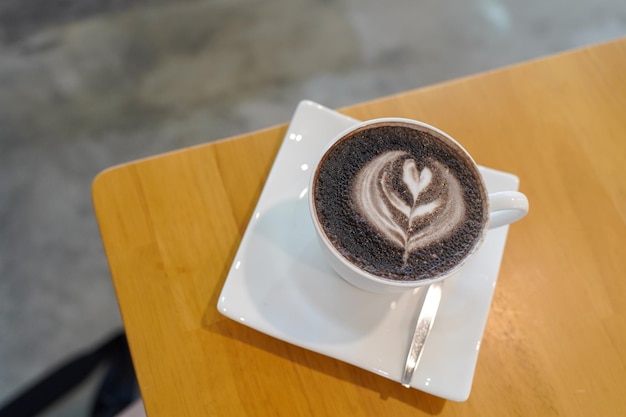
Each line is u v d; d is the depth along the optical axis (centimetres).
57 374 54
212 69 85
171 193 38
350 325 34
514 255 38
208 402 33
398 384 35
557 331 36
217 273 36
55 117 80
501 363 35
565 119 42
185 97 83
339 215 32
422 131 34
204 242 37
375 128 33
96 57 84
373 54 88
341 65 87
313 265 35
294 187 37
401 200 32
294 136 38
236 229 37
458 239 31
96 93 82
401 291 33
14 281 71
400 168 33
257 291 34
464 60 89
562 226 39
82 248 73
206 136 81
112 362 55
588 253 38
